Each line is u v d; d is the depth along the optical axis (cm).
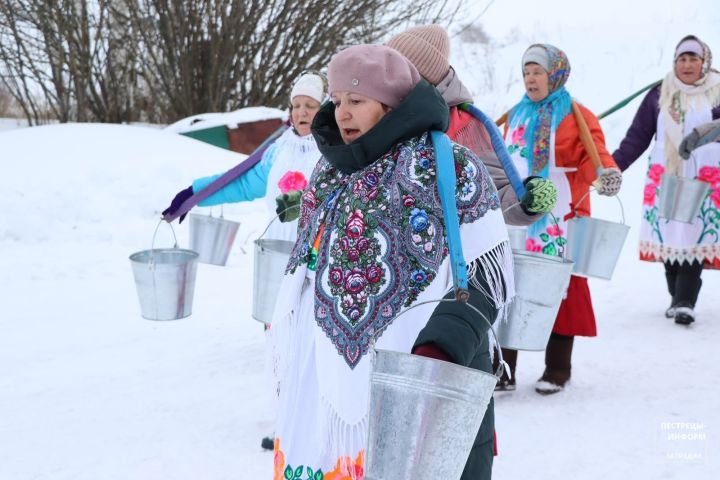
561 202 467
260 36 1346
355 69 235
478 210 227
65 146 962
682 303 587
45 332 569
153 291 350
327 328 231
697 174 591
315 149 378
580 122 464
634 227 918
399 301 226
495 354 453
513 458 371
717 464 363
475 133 348
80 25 1314
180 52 1321
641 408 429
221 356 520
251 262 786
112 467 364
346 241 231
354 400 227
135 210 875
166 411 428
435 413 190
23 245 798
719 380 471
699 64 594
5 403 439
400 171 230
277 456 246
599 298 667
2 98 1596
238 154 1064
